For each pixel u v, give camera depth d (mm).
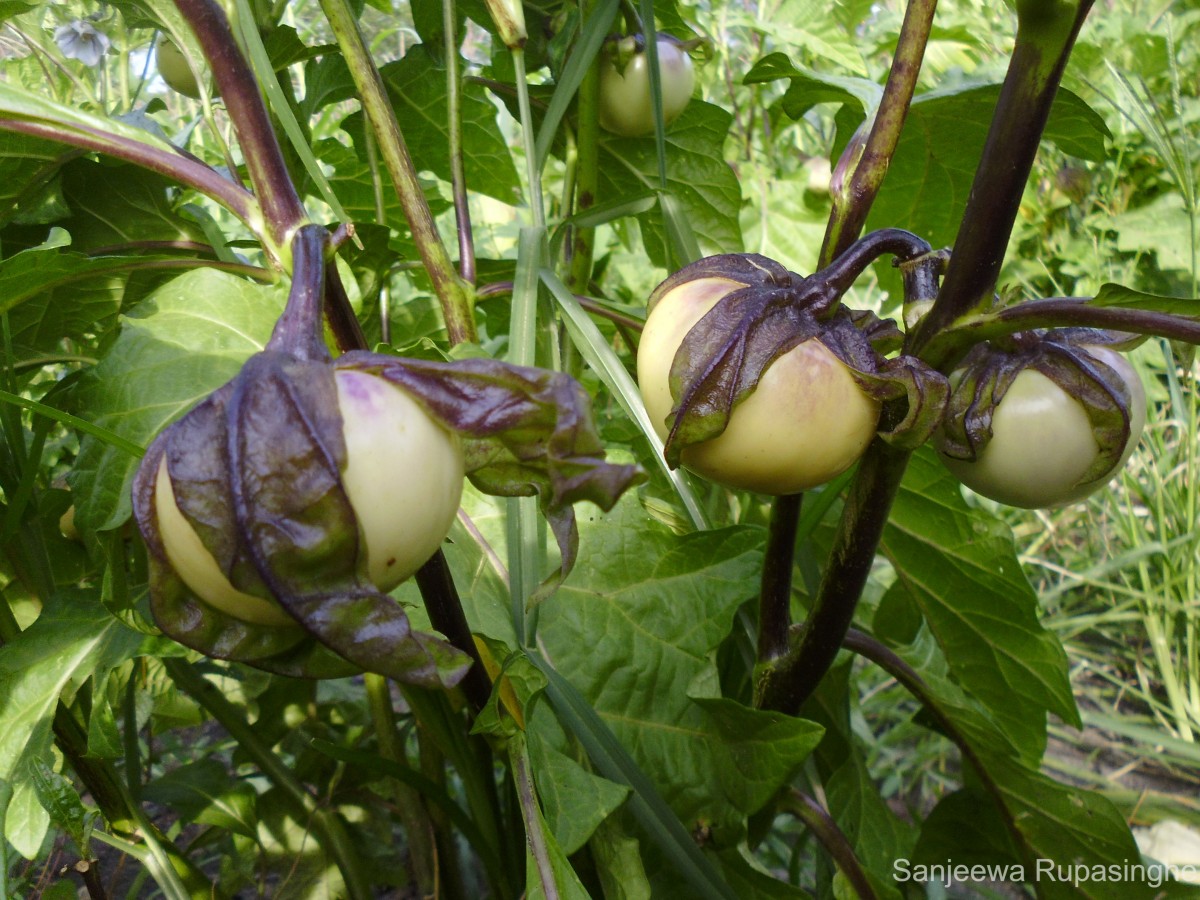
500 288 319
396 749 390
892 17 794
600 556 292
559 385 142
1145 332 178
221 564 134
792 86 369
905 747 613
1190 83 830
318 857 397
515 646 261
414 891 442
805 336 181
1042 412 208
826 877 354
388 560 141
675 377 182
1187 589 650
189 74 388
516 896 331
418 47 392
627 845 250
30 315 330
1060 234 863
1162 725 612
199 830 475
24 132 198
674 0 434
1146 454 714
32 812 254
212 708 382
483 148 437
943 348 202
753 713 254
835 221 246
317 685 466
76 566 353
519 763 229
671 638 285
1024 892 483
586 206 412
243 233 515
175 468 135
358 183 458
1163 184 828
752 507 414
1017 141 184
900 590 417
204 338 232
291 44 345
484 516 295
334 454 134
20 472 299
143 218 336
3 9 318
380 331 398
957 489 317
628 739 274
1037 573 752
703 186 446
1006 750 334
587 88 391
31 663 273
